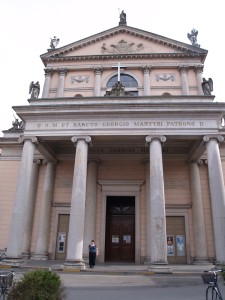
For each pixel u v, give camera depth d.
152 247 16.17
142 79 27.78
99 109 19.14
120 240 23.45
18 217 17.41
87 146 19.05
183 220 22.89
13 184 24.48
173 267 18.28
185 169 23.91
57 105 19.28
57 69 28.73
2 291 7.24
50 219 23.23
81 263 16.23
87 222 22.17
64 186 24.20
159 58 28.25
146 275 14.83
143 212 23.08
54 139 19.72
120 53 28.91
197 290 10.82
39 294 6.09
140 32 29.28
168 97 20.09
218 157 17.98
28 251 22.41
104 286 11.62
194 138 19.03
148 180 23.28
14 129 26.28
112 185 23.91
